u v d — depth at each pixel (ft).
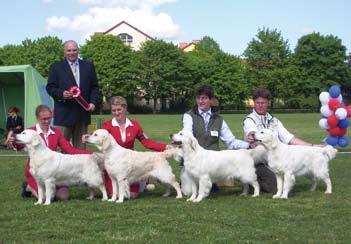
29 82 46.83
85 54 206.59
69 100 25.76
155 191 25.41
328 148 23.86
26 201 22.25
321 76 220.02
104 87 204.33
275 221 17.99
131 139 24.25
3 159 38.65
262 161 24.07
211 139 24.58
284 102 214.69
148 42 213.05
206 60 217.97
